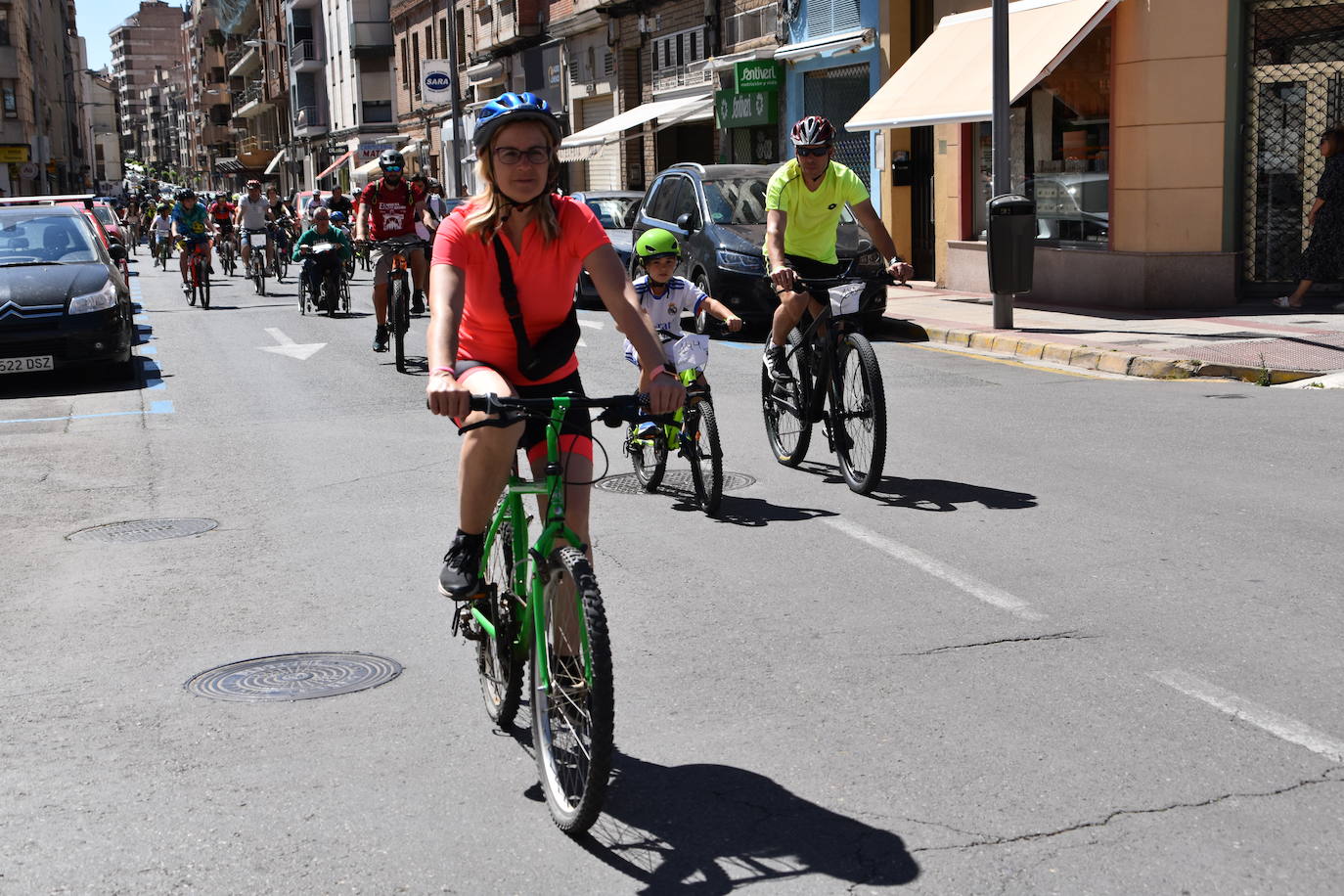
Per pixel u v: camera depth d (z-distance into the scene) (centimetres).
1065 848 361
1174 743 428
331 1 7062
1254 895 335
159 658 540
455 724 466
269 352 1609
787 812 388
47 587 648
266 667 527
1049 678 489
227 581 650
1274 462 847
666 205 1862
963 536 693
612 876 355
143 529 757
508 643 437
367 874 358
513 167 388
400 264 1452
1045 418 1029
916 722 452
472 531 418
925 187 2267
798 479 849
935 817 382
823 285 832
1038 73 1630
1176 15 1614
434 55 5334
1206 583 598
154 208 5450
